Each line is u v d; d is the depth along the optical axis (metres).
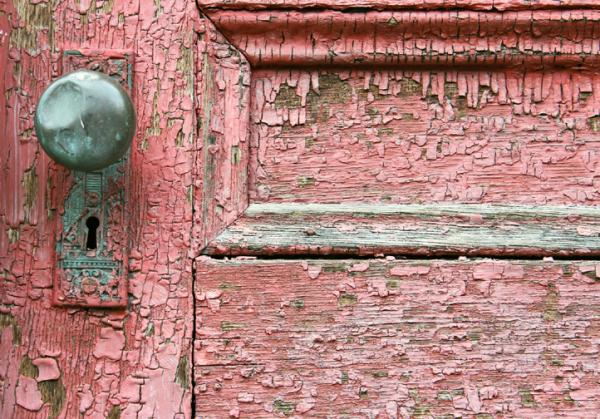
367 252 1.14
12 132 1.13
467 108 1.18
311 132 1.17
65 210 1.12
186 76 1.16
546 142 1.17
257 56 1.17
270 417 1.11
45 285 1.11
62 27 1.16
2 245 1.12
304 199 1.16
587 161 1.17
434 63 1.17
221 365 1.11
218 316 1.12
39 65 1.15
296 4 1.16
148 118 1.15
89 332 1.11
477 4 1.16
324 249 1.13
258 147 1.17
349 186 1.17
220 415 1.11
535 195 1.17
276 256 1.14
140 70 1.16
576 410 1.11
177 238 1.13
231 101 1.16
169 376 1.11
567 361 1.12
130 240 1.12
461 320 1.13
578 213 1.16
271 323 1.12
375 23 1.16
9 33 1.15
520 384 1.12
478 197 1.16
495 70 1.17
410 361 1.12
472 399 1.11
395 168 1.17
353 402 1.11
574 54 1.17
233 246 1.13
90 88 1.01
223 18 1.16
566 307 1.13
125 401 1.10
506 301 1.13
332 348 1.12
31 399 1.10
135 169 1.14
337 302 1.13
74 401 1.10
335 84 1.18
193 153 1.15
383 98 1.18
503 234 1.15
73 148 1.01
